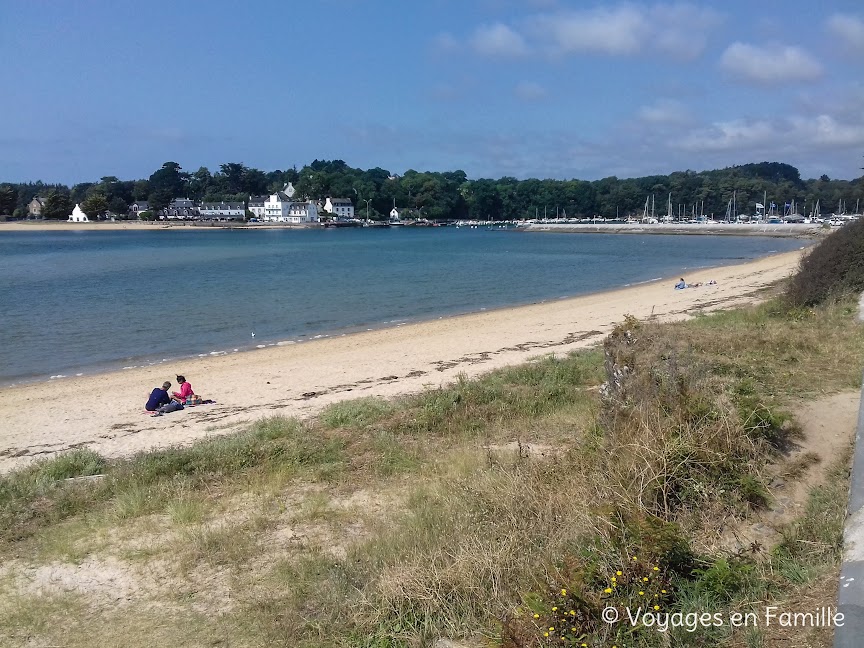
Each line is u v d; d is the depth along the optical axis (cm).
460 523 618
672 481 591
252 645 497
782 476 617
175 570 614
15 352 2131
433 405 1130
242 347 2206
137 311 2969
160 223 15312
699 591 465
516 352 1906
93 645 505
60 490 852
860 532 443
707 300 2881
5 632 527
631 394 748
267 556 636
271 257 6806
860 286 1675
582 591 445
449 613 495
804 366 937
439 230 16112
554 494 612
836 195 15662
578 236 13238
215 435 1130
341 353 2033
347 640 489
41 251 7625
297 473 868
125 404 1484
